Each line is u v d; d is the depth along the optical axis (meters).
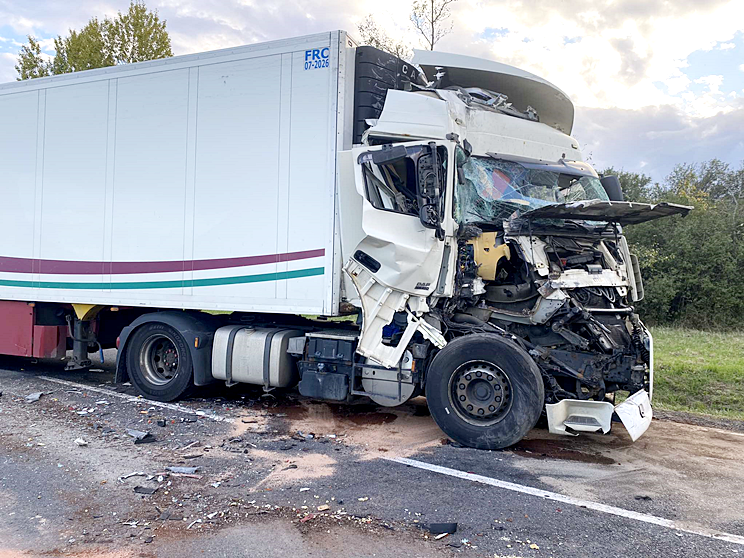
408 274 6.12
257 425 6.57
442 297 6.21
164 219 7.41
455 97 6.52
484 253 6.12
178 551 3.65
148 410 7.09
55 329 8.67
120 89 7.69
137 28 22.97
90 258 7.93
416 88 7.03
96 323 8.61
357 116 6.58
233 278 6.98
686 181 29.19
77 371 9.73
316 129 6.53
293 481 4.87
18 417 6.64
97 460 5.27
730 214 22.53
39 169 8.30
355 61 6.63
